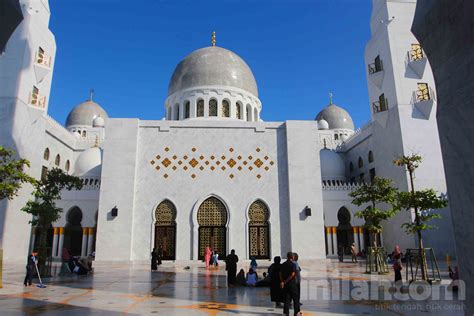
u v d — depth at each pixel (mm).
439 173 27672
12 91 25172
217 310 8344
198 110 30109
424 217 14883
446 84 3967
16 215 24531
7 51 25750
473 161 3551
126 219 22391
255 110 32375
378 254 17438
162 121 24219
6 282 13789
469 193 3617
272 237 23234
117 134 23562
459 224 3764
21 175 15891
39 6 28453
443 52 3986
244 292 11227
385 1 31219
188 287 12344
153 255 18562
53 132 32969
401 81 29484
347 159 40812
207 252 20297
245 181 23875
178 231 22750
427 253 25484
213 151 24125
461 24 3633
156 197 23125
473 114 3537
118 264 21609
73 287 12367
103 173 22891
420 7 4375
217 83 30203
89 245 28766
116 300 9719
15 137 24750
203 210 23406
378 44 32188
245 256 22812
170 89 32281
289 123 24656
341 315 7793
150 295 10602
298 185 23734
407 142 28156
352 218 31031
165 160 23703
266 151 24484
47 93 29625
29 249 26703
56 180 18297
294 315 7484
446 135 3969
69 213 30000
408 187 27203
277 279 8430
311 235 23109
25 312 8086
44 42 29188
